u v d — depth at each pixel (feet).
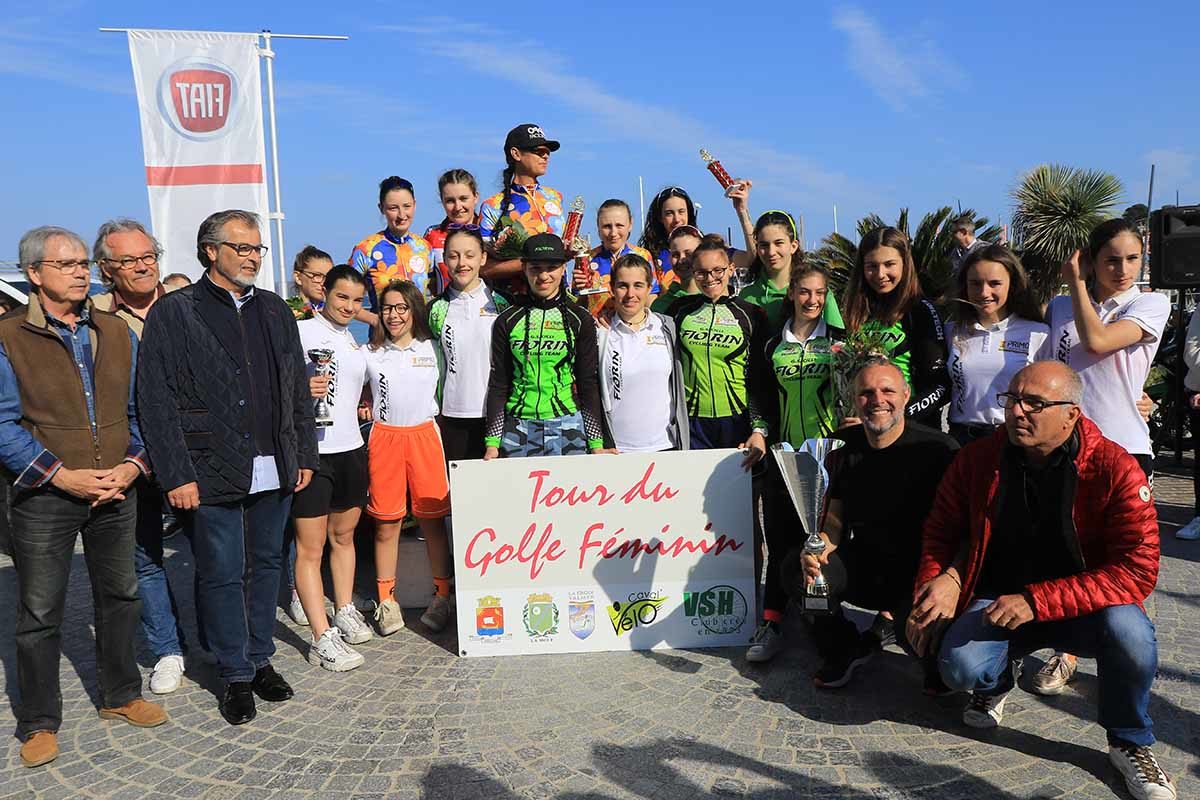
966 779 10.36
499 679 13.67
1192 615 15.42
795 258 17.24
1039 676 12.55
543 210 19.48
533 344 15.08
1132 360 12.92
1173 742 11.01
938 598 11.01
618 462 14.74
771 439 15.14
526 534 14.69
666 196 20.97
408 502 17.35
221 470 12.05
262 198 30.07
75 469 11.44
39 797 10.59
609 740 11.53
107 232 13.93
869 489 12.67
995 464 10.89
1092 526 10.46
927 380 14.05
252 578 13.08
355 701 12.97
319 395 14.14
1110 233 13.05
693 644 14.83
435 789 10.43
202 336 11.96
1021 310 13.65
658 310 17.60
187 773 11.03
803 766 10.74
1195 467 20.79
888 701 12.53
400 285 15.23
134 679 12.62
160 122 29.12
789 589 12.78
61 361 11.39
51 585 11.55
